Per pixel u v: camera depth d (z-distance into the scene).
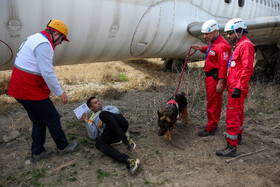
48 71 2.45
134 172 2.72
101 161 3.02
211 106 3.54
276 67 7.05
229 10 6.84
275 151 3.30
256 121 4.26
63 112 4.51
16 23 3.43
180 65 7.77
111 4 4.21
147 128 3.95
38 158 2.98
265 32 5.71
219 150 3.18
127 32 4.74
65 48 4.18
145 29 4.99
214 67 3.31
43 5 3.54
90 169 2.86
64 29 2.59
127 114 4.45
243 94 2.95
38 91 2.61
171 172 2.82
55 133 2.90
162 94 5.48
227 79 3.32
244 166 2.94
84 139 3.53
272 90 5.57
